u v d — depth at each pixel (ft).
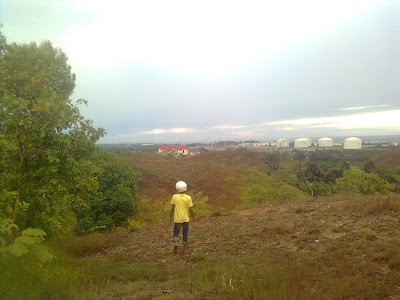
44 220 25.22
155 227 35.88
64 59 29.27
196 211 61.77
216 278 13.52
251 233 24.64
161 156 182.19
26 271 14.06
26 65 21.22
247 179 127.34
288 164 223.30
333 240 20.10
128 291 13.87
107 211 50.08
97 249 24.43
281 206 41.65
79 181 21.53
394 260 14.07
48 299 11.80
